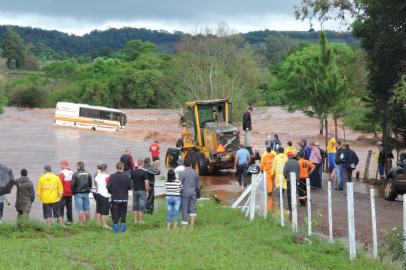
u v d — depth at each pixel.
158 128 86.00
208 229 19.17
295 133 75.19
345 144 28.69
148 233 18.59
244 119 35.09
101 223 19.92
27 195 20.05
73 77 169.25
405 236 13.23
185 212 19.28
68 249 16.30
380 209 22.61
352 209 14.67
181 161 23.12
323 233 18.02
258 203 24.34
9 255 15.25
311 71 43.78
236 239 17.50
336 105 43.03
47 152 55.09
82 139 68.88
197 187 19.42
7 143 63.91
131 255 15.30
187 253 15.56
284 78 87.31
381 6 29.42
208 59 98.06
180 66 109.19
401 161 25.73
